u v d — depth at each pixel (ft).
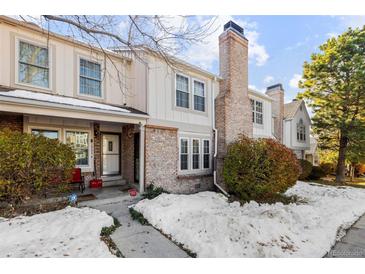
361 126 42.73
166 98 28.04
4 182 15.80
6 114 21.20
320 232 15.49
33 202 18.48
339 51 44.52
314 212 20.08
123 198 21.85
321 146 51.55
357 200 27.20
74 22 14.76
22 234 12.56
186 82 30.89
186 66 29.60
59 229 13.46
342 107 46.32
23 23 20.85
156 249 12.30
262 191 24.36
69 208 17.62
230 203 23.07
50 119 23.80
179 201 20.36
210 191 29.66
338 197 28.04
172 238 13.71
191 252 12.03
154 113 26.45
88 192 23.62
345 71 44.24
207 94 33.32
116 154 29.43
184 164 29.96
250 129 36.29
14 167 16.20
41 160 17.20
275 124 55.88
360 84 42.04
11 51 20.70
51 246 11.44
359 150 44.80
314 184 40.34
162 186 26.40
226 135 32.27
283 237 13.93
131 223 16.06
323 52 47.83
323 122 47.34
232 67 33.91
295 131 59.47
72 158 19.10
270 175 24.17
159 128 26.61
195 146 31.48
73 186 24.67
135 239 13.50
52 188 18.61
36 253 10.73
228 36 33.78
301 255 12.12
